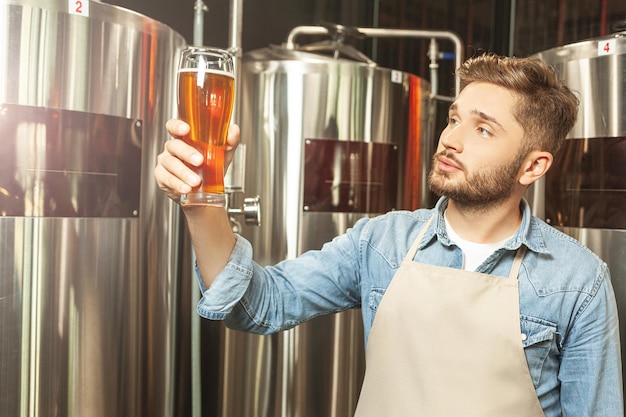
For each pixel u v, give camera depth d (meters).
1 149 1.48
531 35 3.20
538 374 1.11
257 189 2.32
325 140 2.28
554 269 1.12
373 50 3.23
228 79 0.81
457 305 1.09
